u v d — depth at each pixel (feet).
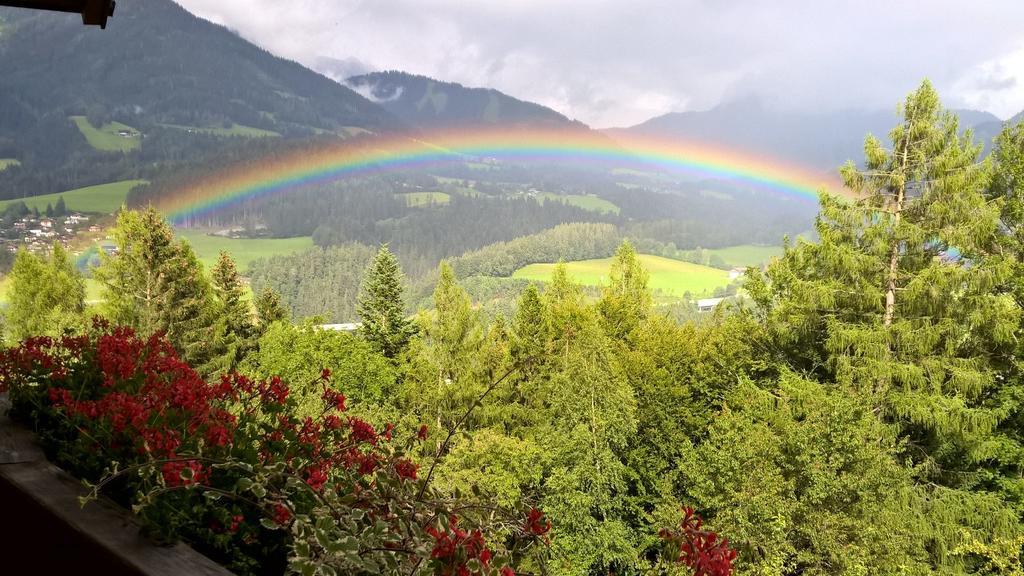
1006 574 38.04
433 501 6.13
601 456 47.70
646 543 47.93
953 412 44.88
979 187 48.16
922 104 49.80
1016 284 48.91
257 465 5.50
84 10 7.08
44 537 5.02
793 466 37.14
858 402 40.68
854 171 51.55
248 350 107.14
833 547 33.50
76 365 8.09
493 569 5.12
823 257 51.06
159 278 84.84
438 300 78.84
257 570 5.80
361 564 4.57
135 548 4.50
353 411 38.37
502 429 71.41
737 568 33.65
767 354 59.26
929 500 44.83
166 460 4.92
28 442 6.66
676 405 61.16
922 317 48.11
